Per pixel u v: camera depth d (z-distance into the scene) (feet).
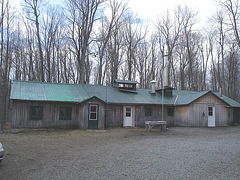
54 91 57.88
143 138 41.32
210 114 67.77
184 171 19.65
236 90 129.08
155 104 65.21
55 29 100.17
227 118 69.87
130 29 112.16
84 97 57.88
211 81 143.02
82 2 88.79
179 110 68.49
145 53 122.11
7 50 81.30
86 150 29.32
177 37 118.83
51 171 19.58
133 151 28.60
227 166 21.26
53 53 101.14
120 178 17.74
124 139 39.86
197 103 65.77
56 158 24.53
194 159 24.11
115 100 61.11
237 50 103.09
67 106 55.26
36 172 19.27
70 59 108.58
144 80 121.49
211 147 31.45
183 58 121.49
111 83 106.73
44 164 21.93
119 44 108.58
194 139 39.96
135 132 50.96
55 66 103.81
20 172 19.24
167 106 68.85
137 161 23.21
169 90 74.74
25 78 99.19
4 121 80.43
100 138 40.96
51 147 31.40
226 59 126.82
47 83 61.77
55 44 103.24
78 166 21.21
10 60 88.07
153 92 73.92
